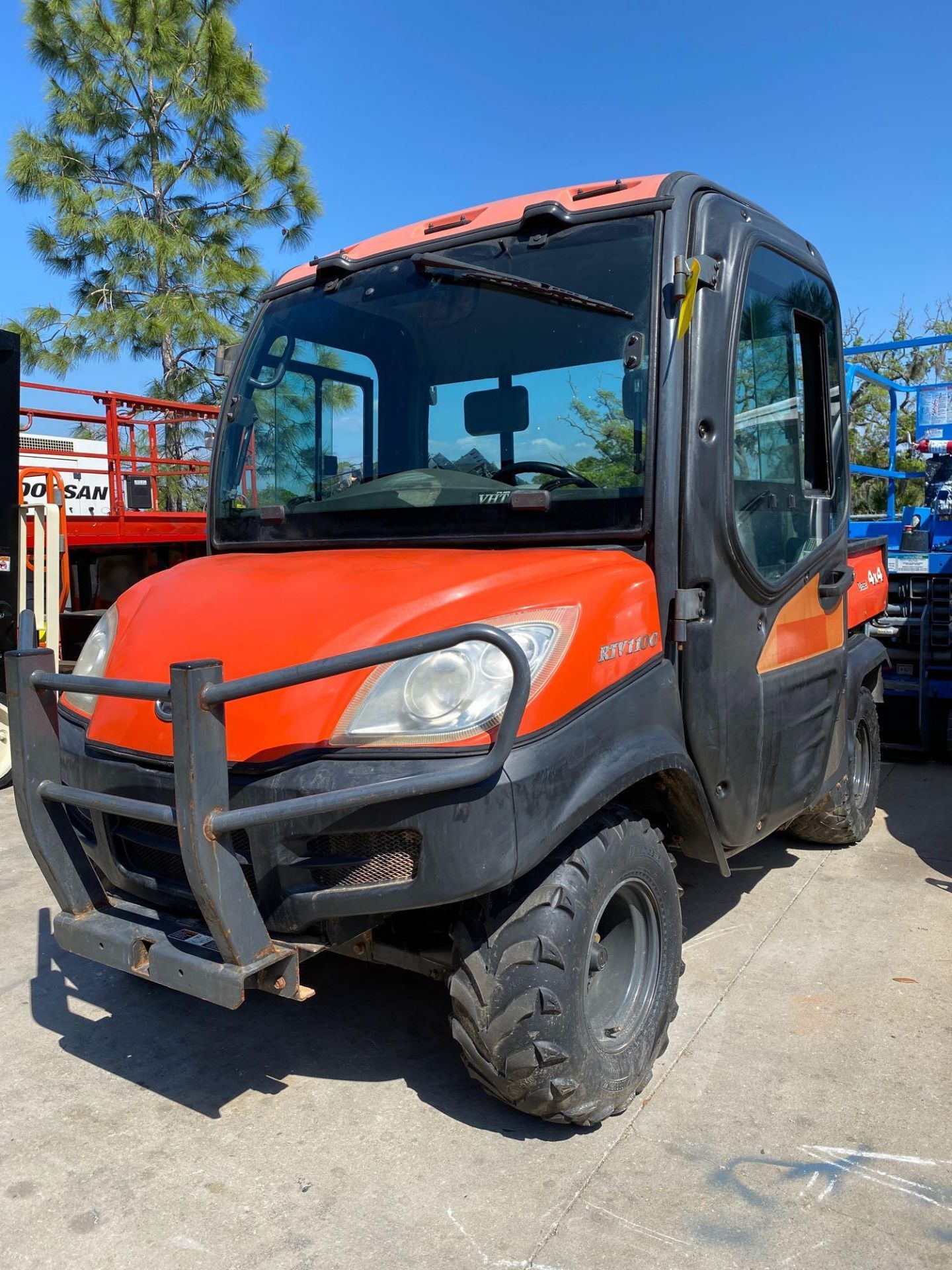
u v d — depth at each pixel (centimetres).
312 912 251
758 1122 289
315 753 249
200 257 1680
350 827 244
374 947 289
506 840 242
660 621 300
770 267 361
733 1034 338
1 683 638
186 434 1295
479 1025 264
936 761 711
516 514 318
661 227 312
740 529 330
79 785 289
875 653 521
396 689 252
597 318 315
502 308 335
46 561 659
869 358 1738
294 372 379
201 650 278
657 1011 304
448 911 289
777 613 358
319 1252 242
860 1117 292
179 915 281
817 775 404
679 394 302
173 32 1745
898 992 366
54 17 1686
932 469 694
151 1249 244
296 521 361
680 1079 312
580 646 264
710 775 320
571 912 265
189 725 238
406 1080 316
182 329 1605
